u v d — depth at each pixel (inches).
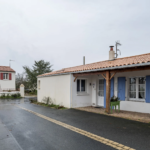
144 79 328.8
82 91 439.5
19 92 922.1
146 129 205.3
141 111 322.3
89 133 190.2
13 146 152.1
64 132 195.5
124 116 287.4
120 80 363.9
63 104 432.5
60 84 450.3
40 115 309.9
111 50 435.8
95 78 435.8
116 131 197.5
